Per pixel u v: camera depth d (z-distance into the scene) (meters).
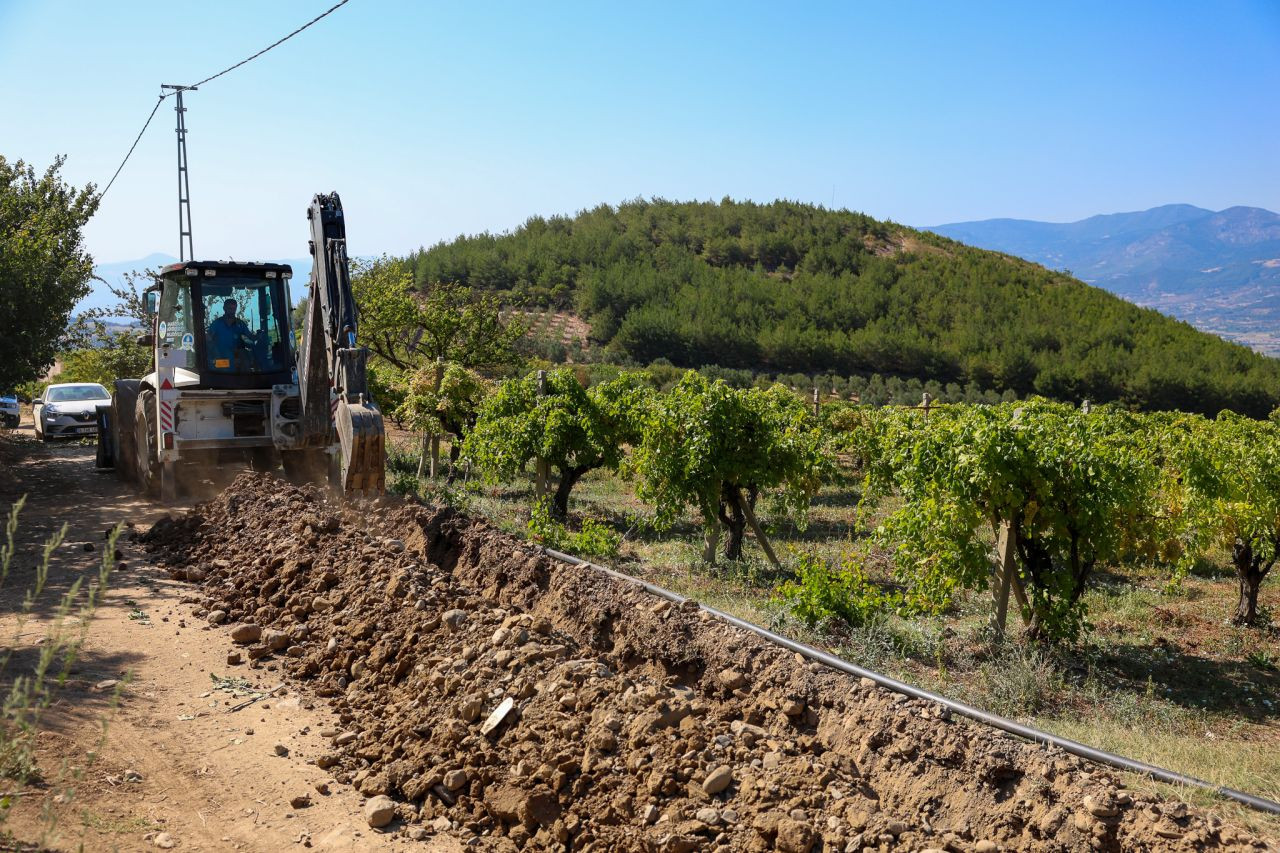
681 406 11.16
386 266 24.81
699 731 4.66
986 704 6.34
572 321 73.31
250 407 11.59
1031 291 80.38
